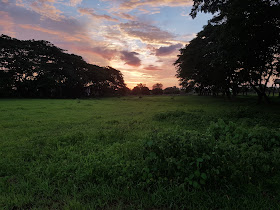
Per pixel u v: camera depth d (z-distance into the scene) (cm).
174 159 311
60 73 4344
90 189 296
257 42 1422
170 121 941
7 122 923
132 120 998
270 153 422
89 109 1644
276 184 304
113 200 277
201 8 1602
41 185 307
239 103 2306
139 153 436
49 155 462
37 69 3941
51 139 577
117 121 958
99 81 5509
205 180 301
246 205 256
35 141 563
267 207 250
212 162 308
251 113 1086
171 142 342
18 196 278
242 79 2173
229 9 1343
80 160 407
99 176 330
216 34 1748
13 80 3878
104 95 6056
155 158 328
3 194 286
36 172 359
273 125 838
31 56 4059
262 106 1875
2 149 496
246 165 346
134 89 7875
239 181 310
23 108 1606
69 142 560
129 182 307
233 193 280
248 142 485
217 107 1817
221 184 301
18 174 353
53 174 350
